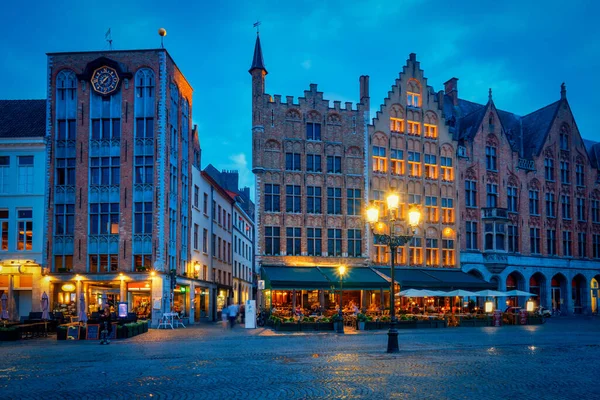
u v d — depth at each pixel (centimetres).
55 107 4116
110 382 1390
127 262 3941
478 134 5491
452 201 5266
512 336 2966
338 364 1722
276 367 1658
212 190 5434
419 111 5253
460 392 1225
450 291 4388
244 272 7456
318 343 2527
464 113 6044
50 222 4031
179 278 4244
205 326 4053
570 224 6019
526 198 5706
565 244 5966
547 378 1434
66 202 4050
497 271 5366
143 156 4031
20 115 4334
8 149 4078
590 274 6078
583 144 6234
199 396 1193
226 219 6141
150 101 4078
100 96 4109
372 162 5003
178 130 4406
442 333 3216
